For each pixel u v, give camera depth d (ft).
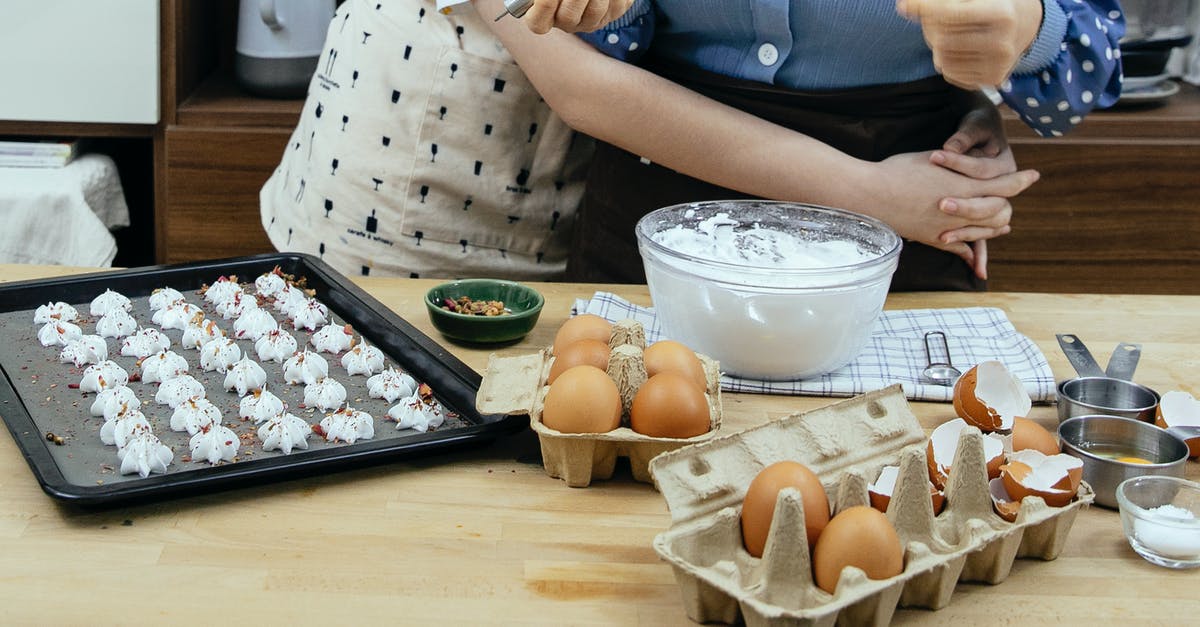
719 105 5.09
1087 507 3.51
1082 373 4.13
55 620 2.84
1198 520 3.24
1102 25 5.01
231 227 7.81
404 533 3.26
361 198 6.16
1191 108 7.72
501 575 3.09
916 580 2.95
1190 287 7.73
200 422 3.76
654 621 2.94
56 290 4.70
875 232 4.33
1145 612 3.02
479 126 6.06
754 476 3.18
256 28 7.70
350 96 6.12
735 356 4.16
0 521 3.23
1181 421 3.83
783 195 5.09
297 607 2.93
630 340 3.84
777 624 2.66
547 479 3.59
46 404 3.90
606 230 5.72
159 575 3.03
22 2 7.29
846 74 5.07
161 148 7.75
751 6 4.86
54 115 7.55
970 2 4.06
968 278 5.48
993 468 3.38
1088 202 7.55
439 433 3.66
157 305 4.70
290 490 3.46
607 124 5.12
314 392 3.97
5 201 7.25
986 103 5.37
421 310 4.83
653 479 3.41
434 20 5.98
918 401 4.18
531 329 4.66
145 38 7.41
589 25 4.23
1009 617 2.98
